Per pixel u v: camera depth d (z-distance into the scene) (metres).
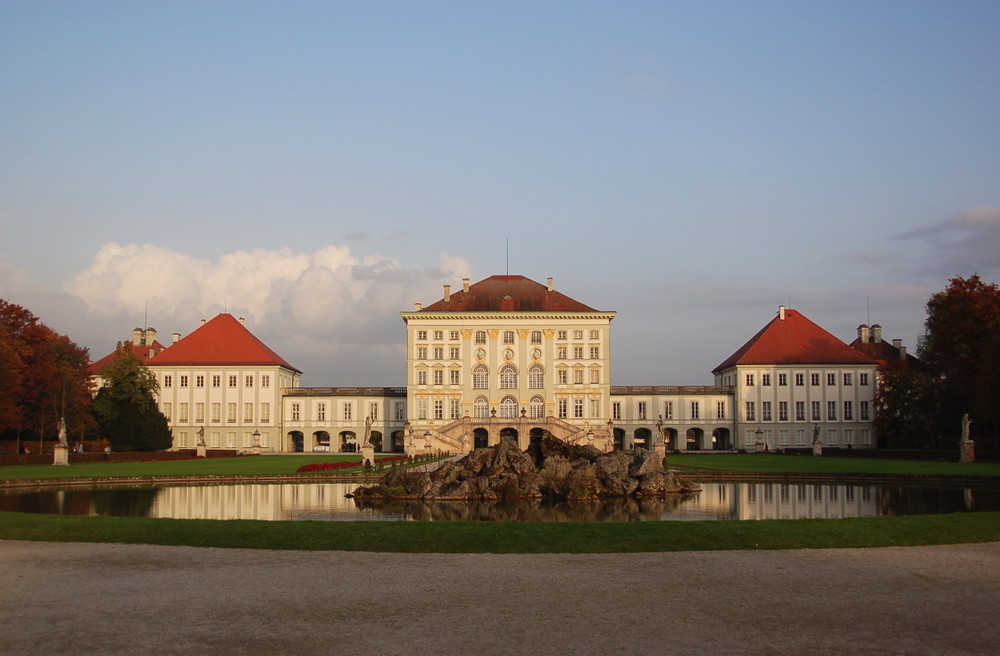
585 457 65.56
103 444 122.44
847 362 146.50
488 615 20.23
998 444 104.62
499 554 27.81
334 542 29.61
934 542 30.23
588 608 20.84
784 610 20.69
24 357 111.94
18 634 18.80
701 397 149.00
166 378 146.38
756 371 147.00
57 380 115.44
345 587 23.06
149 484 68.12
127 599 21.81
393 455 118.00
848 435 145.88
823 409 146.38
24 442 116.12
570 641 18.25
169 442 127.38
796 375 146.75
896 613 20.44
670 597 21.92
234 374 145.88
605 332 142.38
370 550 28.73
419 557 27.30
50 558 27.25
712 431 148.75
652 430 148.88
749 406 146.88
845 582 23.62
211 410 145.75
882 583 23.53
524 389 141.62
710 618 19.98
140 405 124.19
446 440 127.94
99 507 49.31
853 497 55.22
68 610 20.75
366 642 18.22
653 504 52.09
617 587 23.02
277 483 69.44
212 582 23.70
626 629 19.11
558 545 29.05
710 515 45.38
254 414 145.62
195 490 61.97
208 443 145.38
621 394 149.00
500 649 17.73
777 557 27.23
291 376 158.62
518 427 133.00
